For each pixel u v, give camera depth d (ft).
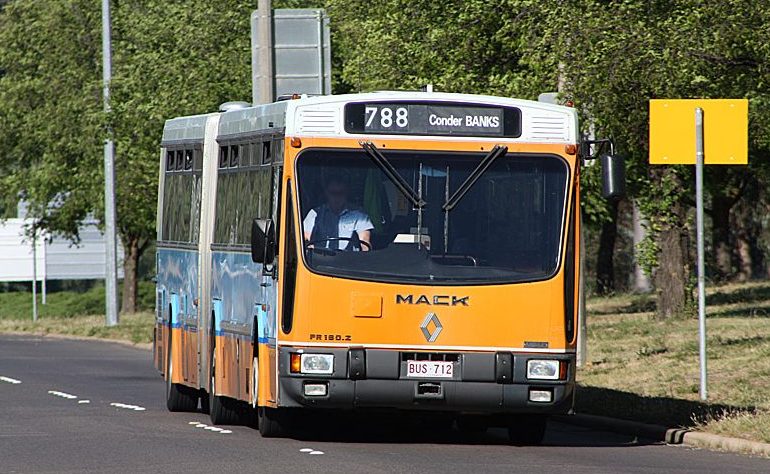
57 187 511.81
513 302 146.51
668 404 177.27
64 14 508.12
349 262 146.20
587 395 191.62
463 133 149.07
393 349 145.18
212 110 358.23
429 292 145.79
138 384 249.96
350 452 144.56
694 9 206.59
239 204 168.35
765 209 533.14
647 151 240.53
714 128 180.75
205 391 197.06
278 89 250.16
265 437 159.84
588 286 579.48
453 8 241.96
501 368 145.59
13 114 524.52
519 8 222.07
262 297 154.71
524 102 150.30
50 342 405.39
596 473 129.49
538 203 148.87
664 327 303.07
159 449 146.92
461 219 147.74
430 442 157.48
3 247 520.83
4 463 135.64
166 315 207.00
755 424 157.69
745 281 493.77
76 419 183.73
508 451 148.56
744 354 229.45
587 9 212.02
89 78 502.38
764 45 204.44
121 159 447.42
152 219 479.82
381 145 148.15
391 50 252.01
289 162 147.43
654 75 208.13
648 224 249.55
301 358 144.77
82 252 621.31
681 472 131.54
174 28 371.15
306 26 250.98
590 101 212.23
